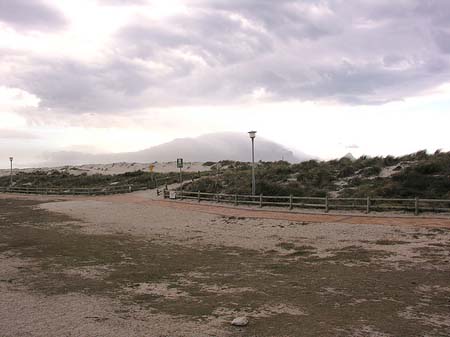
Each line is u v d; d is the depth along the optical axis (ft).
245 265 40.19
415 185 80.07
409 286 30.27
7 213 97.19
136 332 21.93
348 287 30.53
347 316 23.94
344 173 103.50
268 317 24.17
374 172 98.73
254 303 27.20
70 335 21.59
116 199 125.08
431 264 37.17
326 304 26.50
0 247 52.70
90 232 66.23
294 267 38.52
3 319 24.44
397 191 78.43
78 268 39.96
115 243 55.21
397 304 26.04
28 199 140.26
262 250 48.26
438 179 80.38
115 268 39.81
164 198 119.03
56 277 36.19
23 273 37.88
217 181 124.36
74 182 197.26
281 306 26.35
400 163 100.73
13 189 178.29
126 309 26.32
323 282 32.35
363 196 79.97
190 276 35.99
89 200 126.00
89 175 229.04
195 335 21.35
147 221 78.43
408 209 67.05
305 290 30.17
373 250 44.70
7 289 32.12
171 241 56.44
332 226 59.98
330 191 92.48
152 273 37.37
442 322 22.62
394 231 53.57
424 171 86.02
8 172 331.16
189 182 148.77
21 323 23.70
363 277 33.45
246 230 62.69
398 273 34.42
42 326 23.11
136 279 35.14
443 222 56.65
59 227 72.54
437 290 29.04
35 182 215.31
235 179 121.70
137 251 49.14
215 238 57.82
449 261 37.96
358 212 70.54
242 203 91.91
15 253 48.47
